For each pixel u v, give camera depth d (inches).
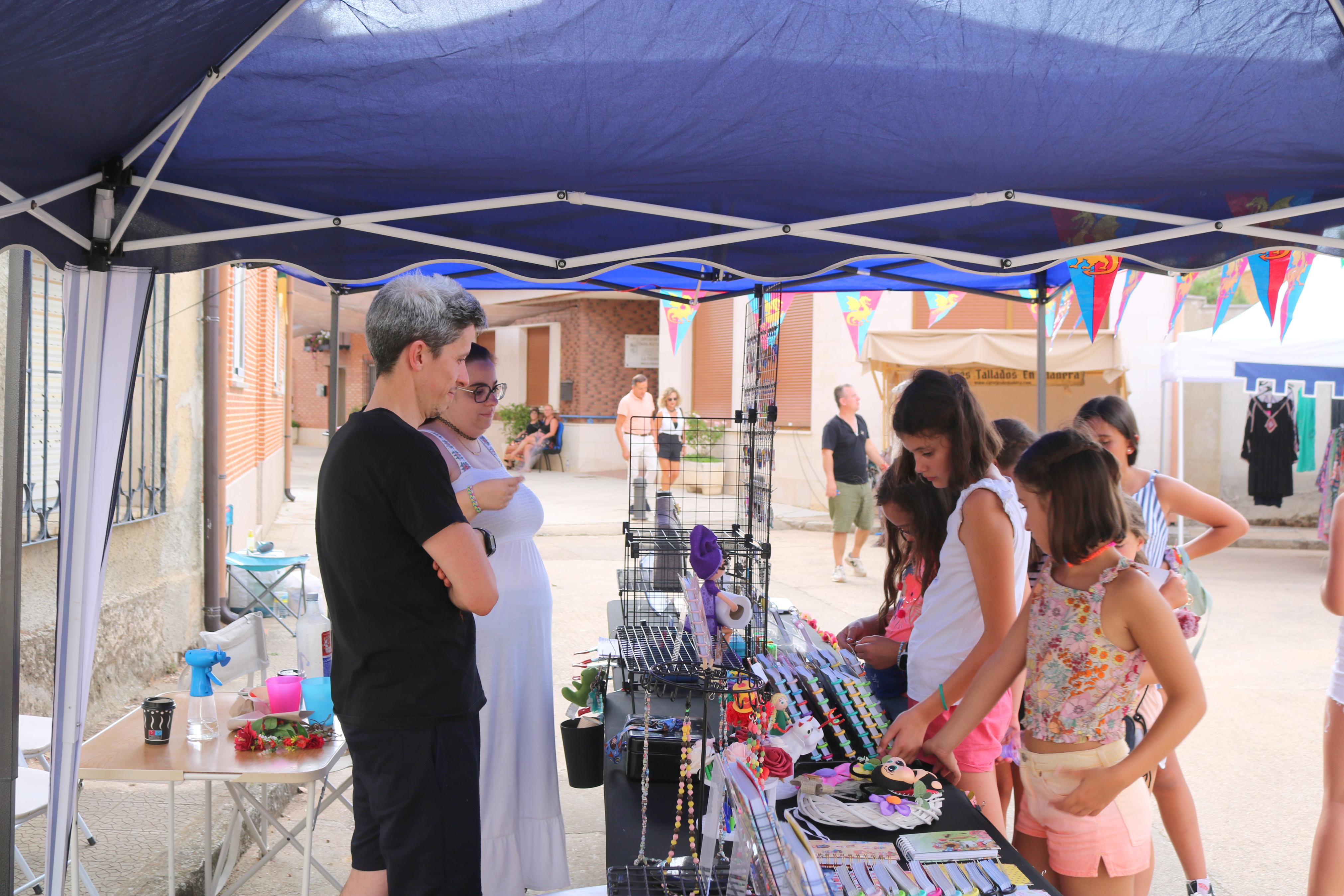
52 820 106.0
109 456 108.9
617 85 97.2
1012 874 75.2
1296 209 123.6
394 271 127.0
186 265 114.5
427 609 84.9
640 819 91.0
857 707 105.9
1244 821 169.2
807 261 136.3
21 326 110.5
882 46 91.9
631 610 130.6
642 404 524.4
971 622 106.8
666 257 133.0
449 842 85.1
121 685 208.2
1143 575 89.7
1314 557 471.5
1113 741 92.0
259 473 432.5
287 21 86.3
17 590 110.0
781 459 634.2
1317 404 538.9
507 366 1032.2
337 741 119.1
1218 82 97.8
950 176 117.8
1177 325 450.0
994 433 108.3
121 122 96.5
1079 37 91.0
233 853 133.5
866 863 76.6
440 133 105.1
